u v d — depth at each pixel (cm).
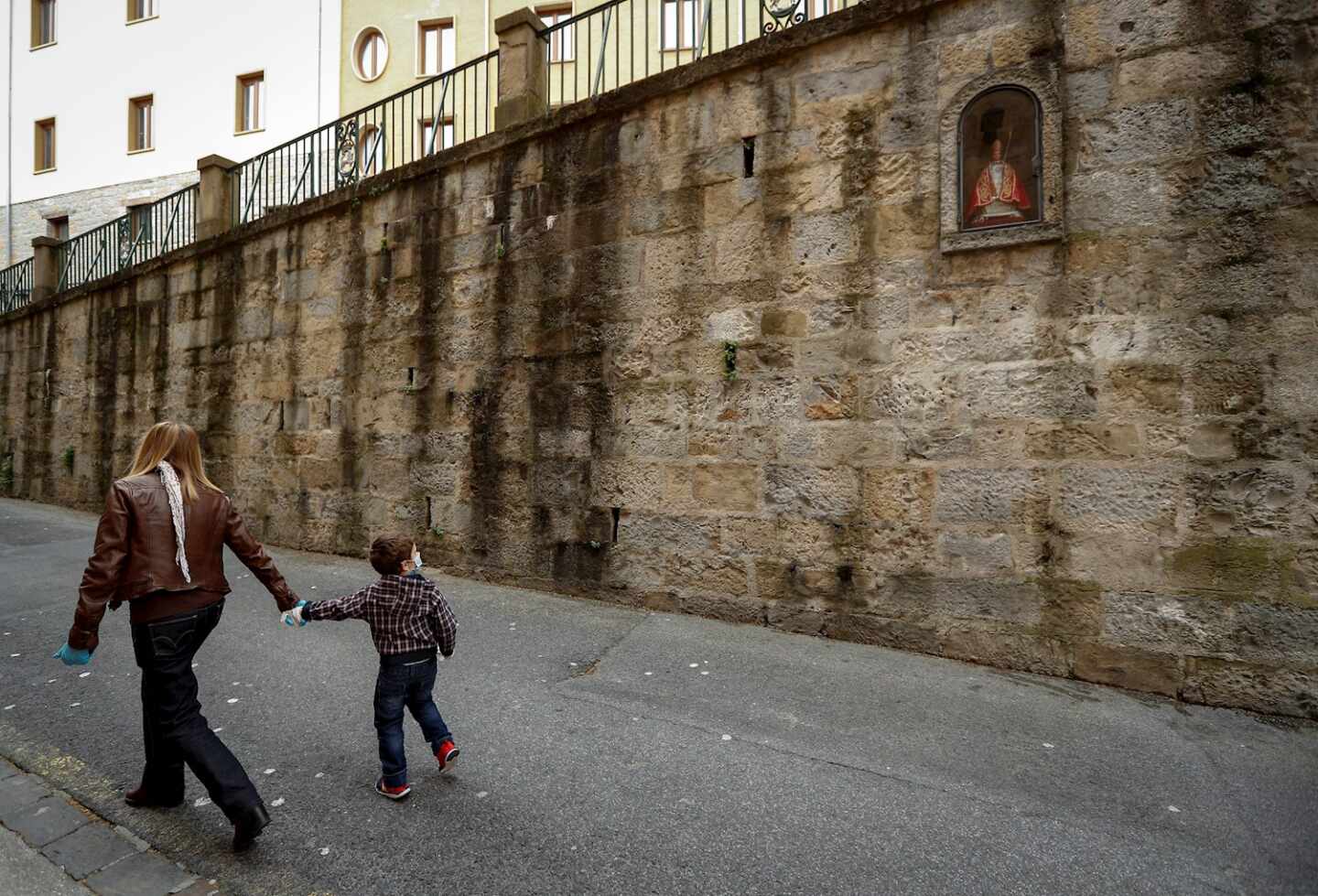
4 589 672
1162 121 425
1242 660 400
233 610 599
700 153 582
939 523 484
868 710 398
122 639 530
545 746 354
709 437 571
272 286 895
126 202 2198
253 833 259
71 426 1208
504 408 684
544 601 618
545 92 732
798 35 536
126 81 2227
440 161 734
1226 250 409
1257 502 400
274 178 1047
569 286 646
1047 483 452
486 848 269
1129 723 383
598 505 625
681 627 545
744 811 297
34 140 2366
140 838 278
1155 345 425
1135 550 427
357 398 803
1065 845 275
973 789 316
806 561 529
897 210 502
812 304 531
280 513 878
